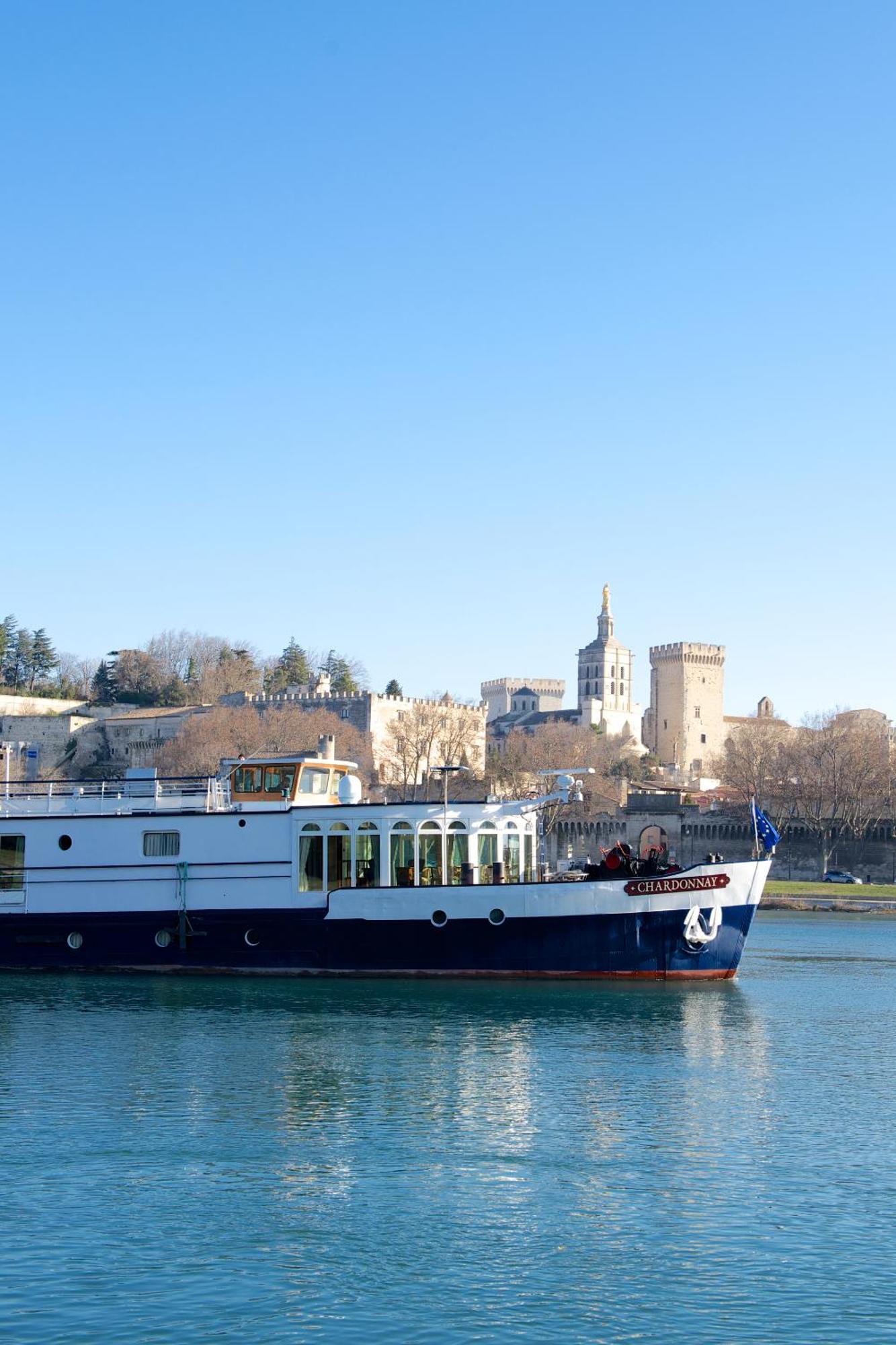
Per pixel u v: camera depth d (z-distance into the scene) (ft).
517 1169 125.80
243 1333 92.68
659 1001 203.21
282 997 203.10
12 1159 126.82
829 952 319.06
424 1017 190.90
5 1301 96.84
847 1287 100.37
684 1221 112.98
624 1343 91.91
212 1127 137.49
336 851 215.72
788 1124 141.69
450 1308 96.84
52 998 203.00
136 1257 104.63
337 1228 110.73
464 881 214.69
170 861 219.00
